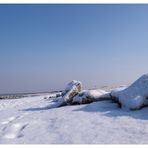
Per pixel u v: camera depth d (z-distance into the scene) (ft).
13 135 19.11
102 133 16.98
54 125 21.01
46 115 26.94
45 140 16.56
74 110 28.02
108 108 26.53
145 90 24.79
